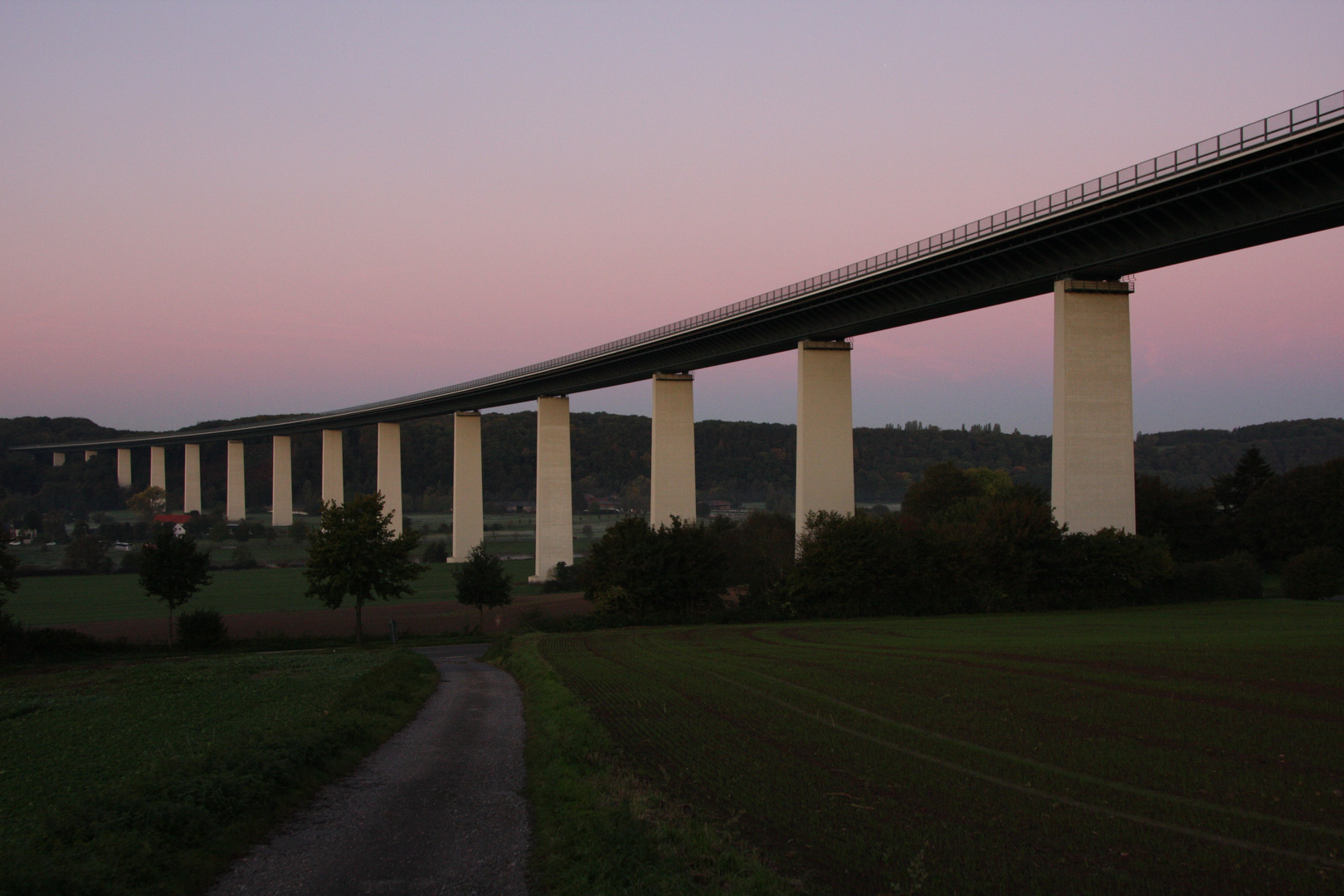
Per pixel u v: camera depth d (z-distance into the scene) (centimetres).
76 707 2698
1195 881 1078
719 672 3141
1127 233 5216
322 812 1338
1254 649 3122
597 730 1988
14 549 15525
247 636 6675
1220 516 9188
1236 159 4331
